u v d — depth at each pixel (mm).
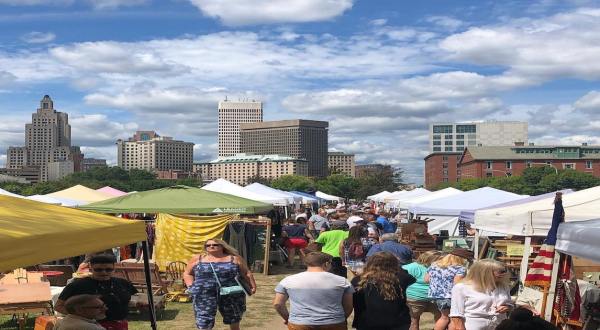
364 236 11508
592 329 7242
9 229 4062
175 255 15492
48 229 4410
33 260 3998
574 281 7211
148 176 156500
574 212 8500
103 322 5668
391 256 6039
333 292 5805
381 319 5801
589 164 145375
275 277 16062
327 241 12852
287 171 193750
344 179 128750
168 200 16109
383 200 36938
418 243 14578
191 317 10734
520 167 147500
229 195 17188
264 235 17859
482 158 148250
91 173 144000
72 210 5793
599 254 4656
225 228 16109
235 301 7320
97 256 5805
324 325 5730
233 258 7457
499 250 14352
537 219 9227
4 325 9914
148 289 7078
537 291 8016
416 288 8008
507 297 6051
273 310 11383
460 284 6137
